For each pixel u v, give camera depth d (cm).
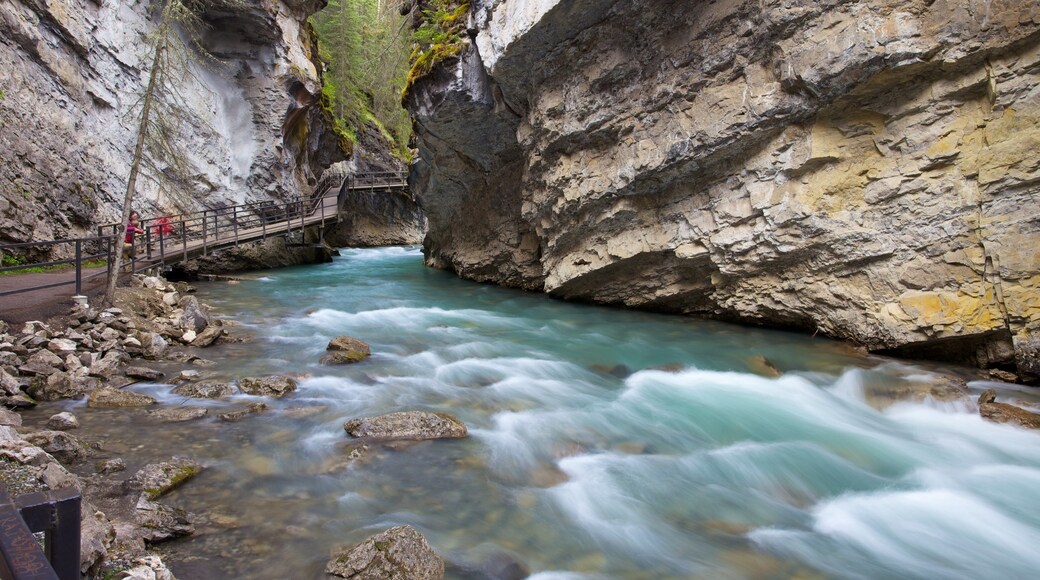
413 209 4009
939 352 839
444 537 407
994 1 700
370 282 1856
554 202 1353
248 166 2198
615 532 429
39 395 621
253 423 586
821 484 519
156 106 1169
